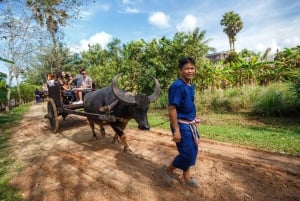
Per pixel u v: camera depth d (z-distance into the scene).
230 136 6.62
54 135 8.02
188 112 3.56
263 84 13.65
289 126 7.52
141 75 14.48
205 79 14.49
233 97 11.31
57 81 8.48
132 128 8.36
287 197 3.50
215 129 7.45
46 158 5.66
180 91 3.44
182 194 3.68
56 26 14.37
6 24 12.95
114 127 5.59
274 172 4.28
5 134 8.78
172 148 5.86
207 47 13.80
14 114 15.13
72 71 36.03
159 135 7.23
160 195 3.68
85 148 6.29
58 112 8.23
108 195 3.76
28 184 4.32
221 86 14.64
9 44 15.13
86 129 8.49
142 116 4.79
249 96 10.98
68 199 3.72
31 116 13.67
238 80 14.31
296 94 8.81
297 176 4.11
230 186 3.86
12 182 4.45
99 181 4.26
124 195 3.74
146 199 3.59
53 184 4.25
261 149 5.49
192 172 4.41
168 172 3.97
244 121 8.70
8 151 6.47
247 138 6.36
